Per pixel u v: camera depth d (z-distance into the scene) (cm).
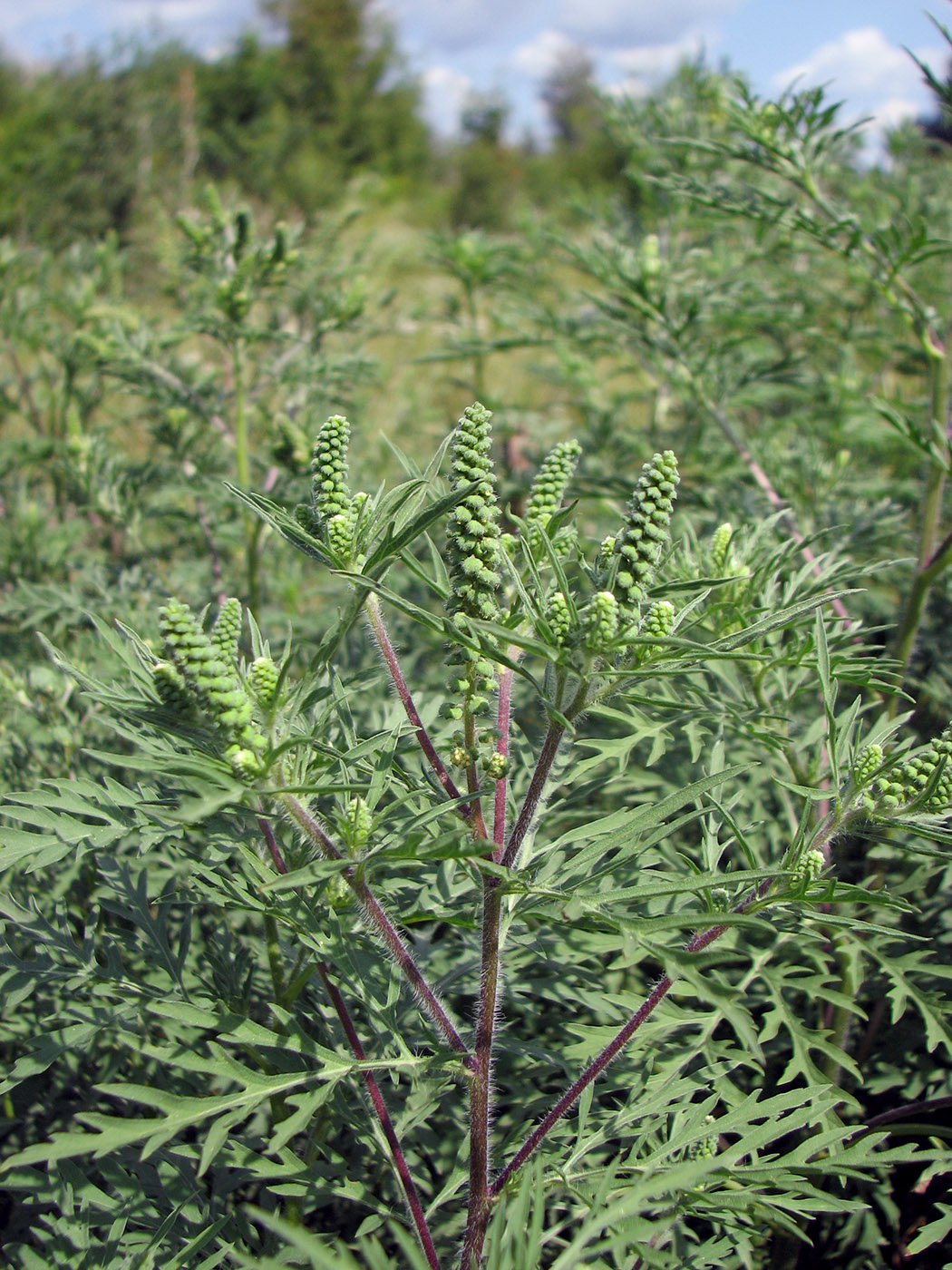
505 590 221
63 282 836
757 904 241
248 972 317
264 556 618
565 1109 246
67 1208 257
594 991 305
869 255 440
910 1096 338
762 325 746
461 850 190
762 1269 328
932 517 420
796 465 608
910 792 240
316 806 280
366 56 3934
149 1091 198
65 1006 312
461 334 877
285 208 1677
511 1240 204
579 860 211
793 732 407
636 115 758
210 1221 263
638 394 866
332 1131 287
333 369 595
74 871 361
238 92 2836
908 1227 339
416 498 226
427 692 450
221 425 569
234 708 194
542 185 2856
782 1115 328
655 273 563
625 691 221
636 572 199
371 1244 176
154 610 502
